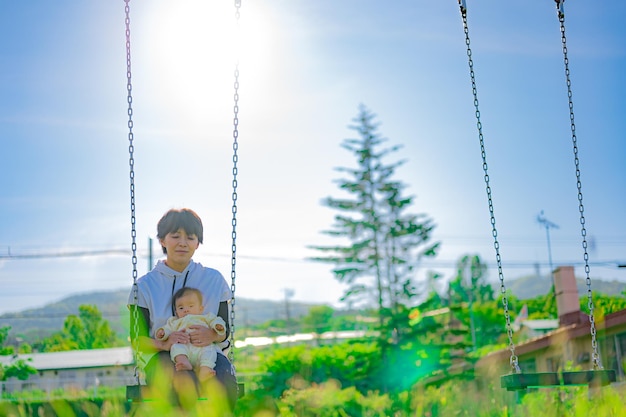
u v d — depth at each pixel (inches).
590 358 840.9
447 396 412.2
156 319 232.2
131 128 266.4
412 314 1400.1
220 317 234.2
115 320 3410.4
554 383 265.4
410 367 1354.6
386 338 1376.7
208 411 217.3
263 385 1378.0
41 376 2108.8
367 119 1542.8
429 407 412.5
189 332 226.7
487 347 1592.0
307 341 2532.0
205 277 240.2
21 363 1900.8
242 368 1680.6
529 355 979.3
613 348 803.4
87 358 2193.7
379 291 1422.2
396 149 1529.3
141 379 233.3
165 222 237.8
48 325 7677.2
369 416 466.3
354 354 1451.8
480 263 2874.0
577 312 1166.3
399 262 1445.6
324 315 4702.3
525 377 265.7
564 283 1195.9
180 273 238.8
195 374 223.6
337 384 776.9
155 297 234.1
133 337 232.2
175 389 221.3
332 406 522.3
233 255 256.2
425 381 1286.9
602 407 284.7
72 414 259.4
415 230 1446.9
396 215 1482.5
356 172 1519.4
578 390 342.0
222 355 233.1
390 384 1347.2
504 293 285.6
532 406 331.9
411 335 1376.7
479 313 2564.0
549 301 2573.8
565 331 869.2
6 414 269.1
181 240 236.4
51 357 2206.0
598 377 268.2
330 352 1449.3
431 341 1381.6
